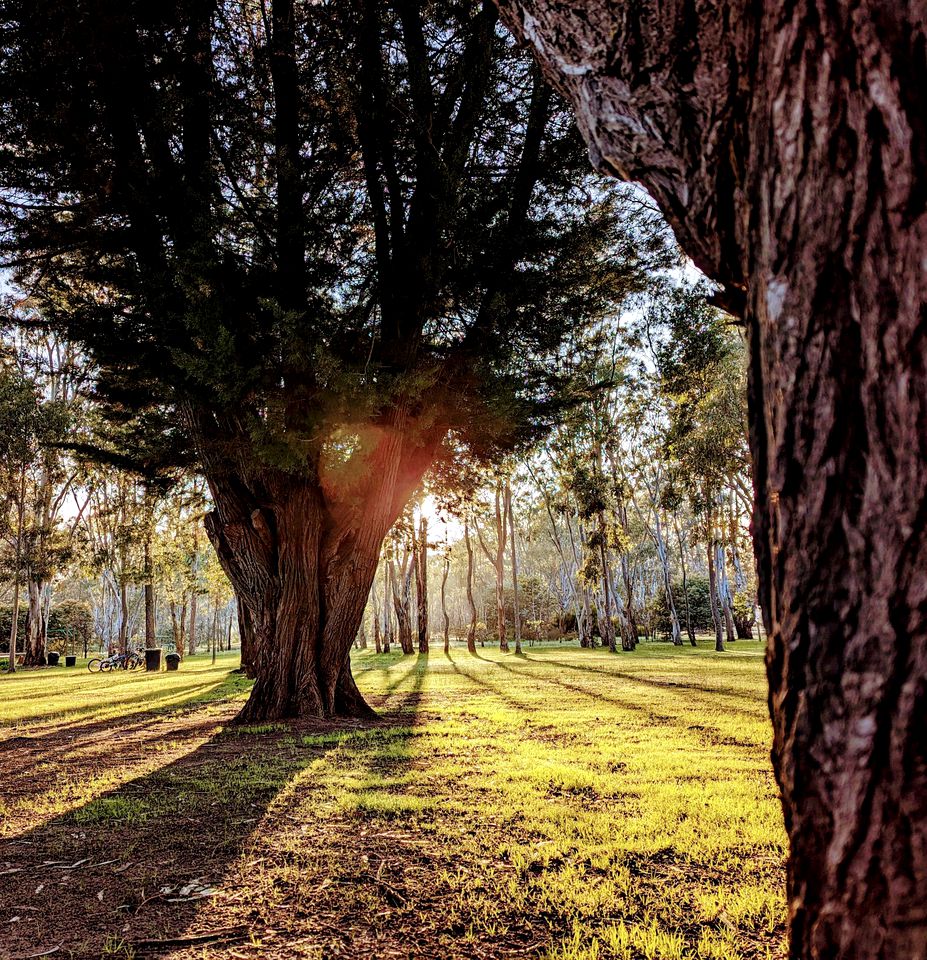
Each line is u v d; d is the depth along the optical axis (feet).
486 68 28.78
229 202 31.37
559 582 220.02
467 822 14.97
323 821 15.38
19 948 9.69
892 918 3.42
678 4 4.62
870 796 3.53
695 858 12.49
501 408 30.09
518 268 33.53
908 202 3.53
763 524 4.35
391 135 31.65
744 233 4.58
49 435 98.37
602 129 5.43
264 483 32.76
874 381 3.62
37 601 129.29
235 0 31.91
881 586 3.56
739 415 79.46
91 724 36.76
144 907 11.02
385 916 10.33
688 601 159.33
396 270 33.32
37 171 27.27
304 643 33.55
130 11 24.40
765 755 22.06
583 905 10.40
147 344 28.60
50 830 15.72
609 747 23.72
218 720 35.73
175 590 137.39
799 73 3.90
